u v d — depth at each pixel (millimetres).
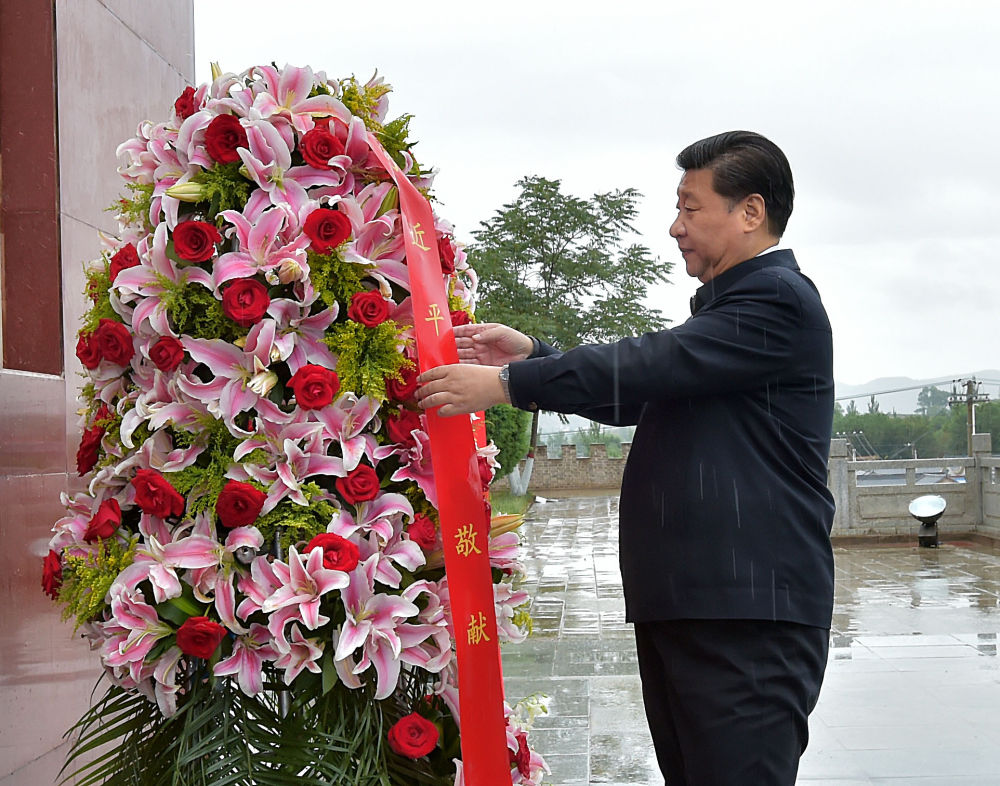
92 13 3357
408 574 2002
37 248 3100
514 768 2174
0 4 3098
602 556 12406
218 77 2094
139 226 2129
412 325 2094
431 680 2109
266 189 1959
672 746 2367
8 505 2672
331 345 1966
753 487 2221
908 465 14938
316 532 1925
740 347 2201
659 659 2377
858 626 7910
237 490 1844
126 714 2064
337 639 1870
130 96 3654
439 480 1971
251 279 1916
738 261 2408
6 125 3107
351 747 1863
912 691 5684
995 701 5434
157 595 1835
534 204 30500
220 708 1897
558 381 2123
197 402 1935
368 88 2186
